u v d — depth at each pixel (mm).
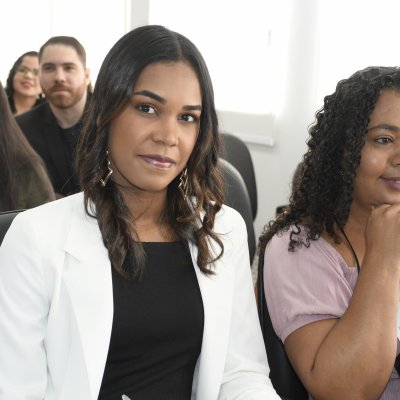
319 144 1324
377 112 1208
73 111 3135
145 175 1122
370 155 1224
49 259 1098
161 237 1238
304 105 3613
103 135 1142
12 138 2119
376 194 1246
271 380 1325
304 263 1277
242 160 2900
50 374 1123
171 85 1090
